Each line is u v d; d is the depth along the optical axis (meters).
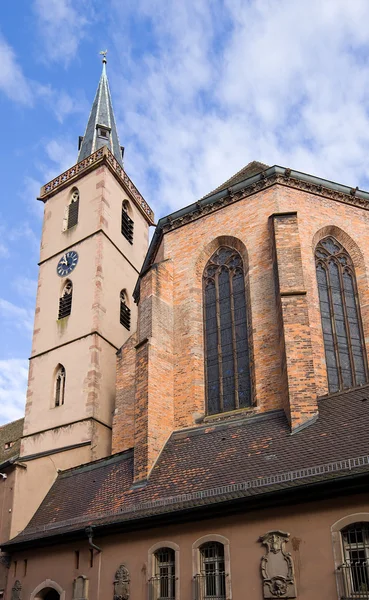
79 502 25.19
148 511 20.47
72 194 42.97
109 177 41.78
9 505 29.59
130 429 28.95
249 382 24.39
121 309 38.75
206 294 27.34
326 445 18.66
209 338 26.42
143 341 25.83
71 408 33.59
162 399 25.05
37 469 31.67
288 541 16.97
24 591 24.11
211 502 18.58
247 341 25.12
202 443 22.97
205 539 18.72
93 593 21.11
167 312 27.16
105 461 27.16
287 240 24.08
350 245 26.89
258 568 17.22
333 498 16.61
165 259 28.59
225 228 27.38
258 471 19.19
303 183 26.94
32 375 36.81
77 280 38.22
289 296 22.61
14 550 25.47
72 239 40.31
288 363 21.47
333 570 15.88
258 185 27.00
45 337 37.69
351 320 25.50
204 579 18.44
